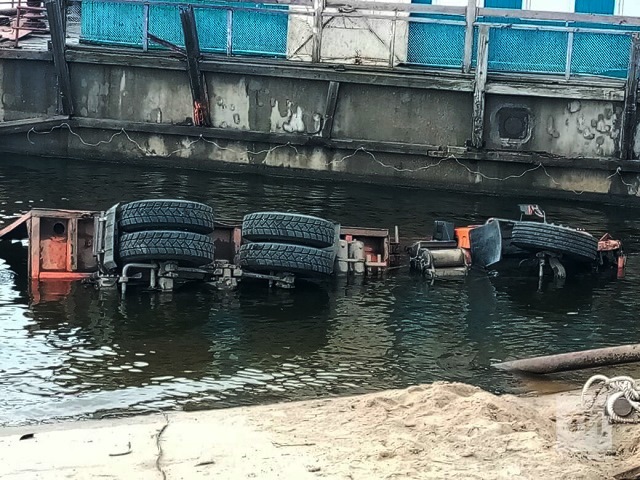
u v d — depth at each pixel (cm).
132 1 1955
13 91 2003
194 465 564
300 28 1953
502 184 1848
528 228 1231
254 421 652
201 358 888
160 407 762
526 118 1831
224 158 1934
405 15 1981
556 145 1831
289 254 1121
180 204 1092
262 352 914
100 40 2017
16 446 598
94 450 591
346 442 603
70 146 1991
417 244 1274
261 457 577
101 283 1099
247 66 1881
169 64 1909
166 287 1101
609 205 1817
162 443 604
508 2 2019
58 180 1753
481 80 1805
